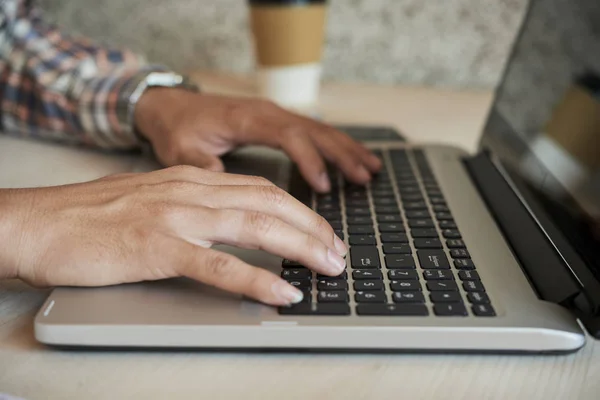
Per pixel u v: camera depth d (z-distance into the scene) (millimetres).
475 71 908
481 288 331
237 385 280
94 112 575
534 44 536
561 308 320
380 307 307
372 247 377
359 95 871
